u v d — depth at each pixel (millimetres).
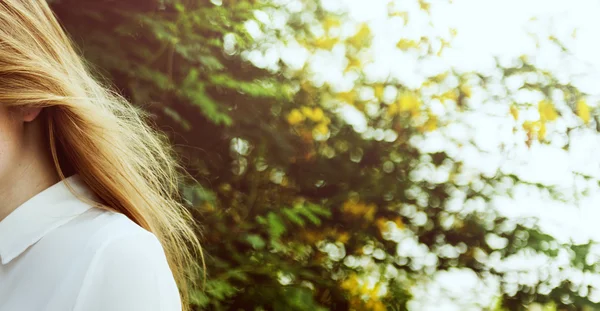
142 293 948
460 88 3721
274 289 2893
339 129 3680
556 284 3754
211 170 3211
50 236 972
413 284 3701
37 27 1004
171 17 2865
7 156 992
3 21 969
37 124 1028
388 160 3730
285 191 3482
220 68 2955
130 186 1098
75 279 931
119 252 951
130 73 2682
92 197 1057
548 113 3570
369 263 3650
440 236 3781
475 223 3777
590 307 3725
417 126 3730
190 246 2811
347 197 3570
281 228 2910
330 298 3332
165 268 1004
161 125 2895
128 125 1358
